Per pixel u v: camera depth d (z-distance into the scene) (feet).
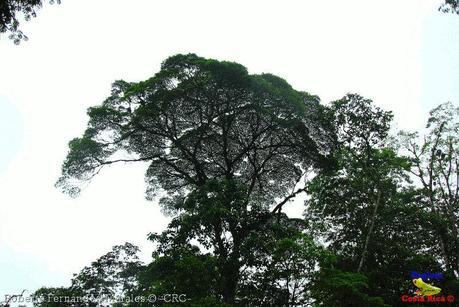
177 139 79.10
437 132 88.07
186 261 57.72
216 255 63.77
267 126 79.66
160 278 60.75
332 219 82.58
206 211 62.90
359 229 79.51
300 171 86.84
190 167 86.94
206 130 79.97
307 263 57.16
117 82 79.30
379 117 74.84
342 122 75.36
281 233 66.80
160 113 75.31
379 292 69.00
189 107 76.18
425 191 85.56
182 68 74.08
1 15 32.99
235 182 70.90
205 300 53.83
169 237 65.00
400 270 73.10
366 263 75.31
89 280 64.13
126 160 81.51
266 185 92.73
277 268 57.82
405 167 80.69
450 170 86.43
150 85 72.33
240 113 78.48
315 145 80.38
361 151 78.54
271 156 84.84
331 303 57.93
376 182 78.74
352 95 75.31
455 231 80.02
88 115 76.07
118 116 76.38
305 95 82.64
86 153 77.00
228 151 85.71
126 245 71.10
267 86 73.87
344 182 81.56
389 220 79.05
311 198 84.43
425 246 81.82
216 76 72.23
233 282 61.87
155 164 85.66
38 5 34.27
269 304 58.70
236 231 67.72
